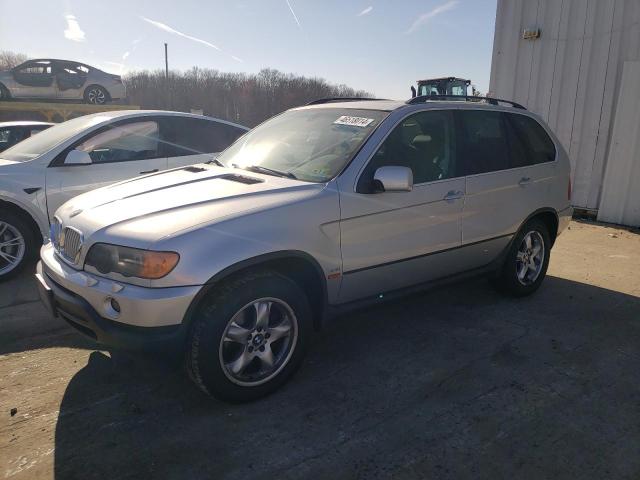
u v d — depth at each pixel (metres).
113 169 5.56
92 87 17.00
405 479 2.45
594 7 8.53
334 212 3.24
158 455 2.60
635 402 3.14
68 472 2.47
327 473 2.49
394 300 3.76
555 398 3.17
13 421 2.87
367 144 3.52
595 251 6.87
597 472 2.52
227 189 3.24
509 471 2.51
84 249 2.89
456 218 3.96
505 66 9.75
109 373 3.41
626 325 4.31
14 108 14.35
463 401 3.12
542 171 4.73
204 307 2.80
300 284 3.34
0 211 5.00
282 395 3.17
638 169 8.25
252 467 2.52
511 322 4.32
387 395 3.18
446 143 4.00
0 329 4.07
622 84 8.30
